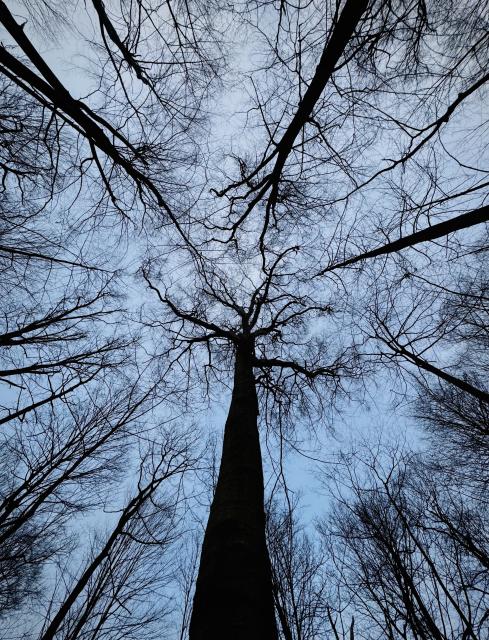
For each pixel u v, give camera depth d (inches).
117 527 187.2
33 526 221.5
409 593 187.2
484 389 230.7
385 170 131.8
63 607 168.1
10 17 83.0
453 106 109.3
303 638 199.8
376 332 197.9
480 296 165.2
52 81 94.3
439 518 220.7
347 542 251.1
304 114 104.7
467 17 107.7
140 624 229.0
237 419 147.1
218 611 67.9
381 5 100.9
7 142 133.7
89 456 219.1
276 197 162.7
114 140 137.6
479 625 157.5
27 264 159.3
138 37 120.1
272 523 245.8
